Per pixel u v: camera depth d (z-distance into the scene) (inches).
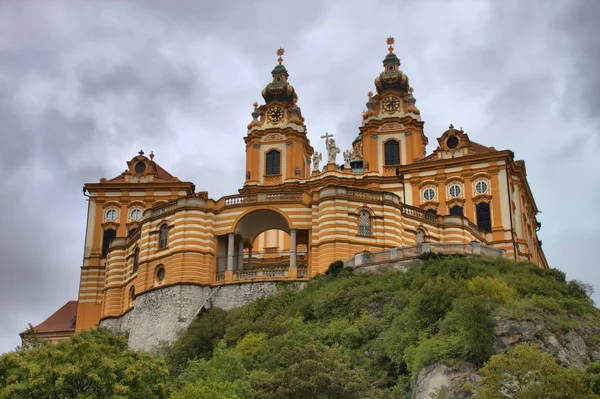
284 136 4109.3
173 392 1654.8
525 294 2213.3
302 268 2807.6
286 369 1747.0
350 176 3885.3
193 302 2748.5
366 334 2178.9
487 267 2428.6
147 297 2824.8
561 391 1512.1
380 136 3991.1
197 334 2529.5
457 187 3572.8
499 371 1593.3
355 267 2650.1
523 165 3727.9
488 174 3543.3
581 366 1873.8
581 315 2103.8
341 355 1977.1
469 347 1847.9
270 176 4052.7
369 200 2898.6
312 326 2324.1
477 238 3304.6
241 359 2053.4
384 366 2037.4
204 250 2832.2
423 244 2632.9
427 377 1846.7
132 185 3759.8
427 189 3614.7
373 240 2854.3
